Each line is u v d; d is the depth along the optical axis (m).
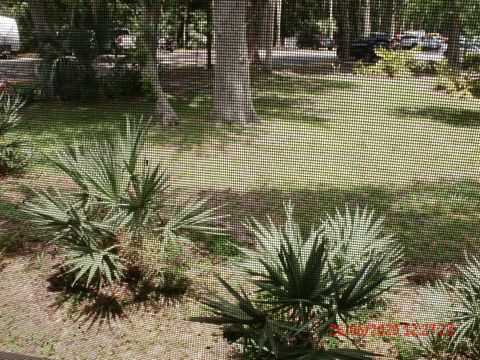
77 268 2.82
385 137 4.92
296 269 1.99
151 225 2.87
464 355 2.28
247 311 1.96
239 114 6.20
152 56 6.86
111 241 3.04
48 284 3.01
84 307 2.76
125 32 6.87
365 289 1.97
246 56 6.16
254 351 2.10
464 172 4.62
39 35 6.31
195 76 6.73
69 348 2.38
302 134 5.44
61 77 6.63
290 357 1.91
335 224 2.69
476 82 5.17
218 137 5.79
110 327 2.56
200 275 2.91
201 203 2.98
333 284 1.97
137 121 6.21
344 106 5.06
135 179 2.87
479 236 3.55
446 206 4.05
